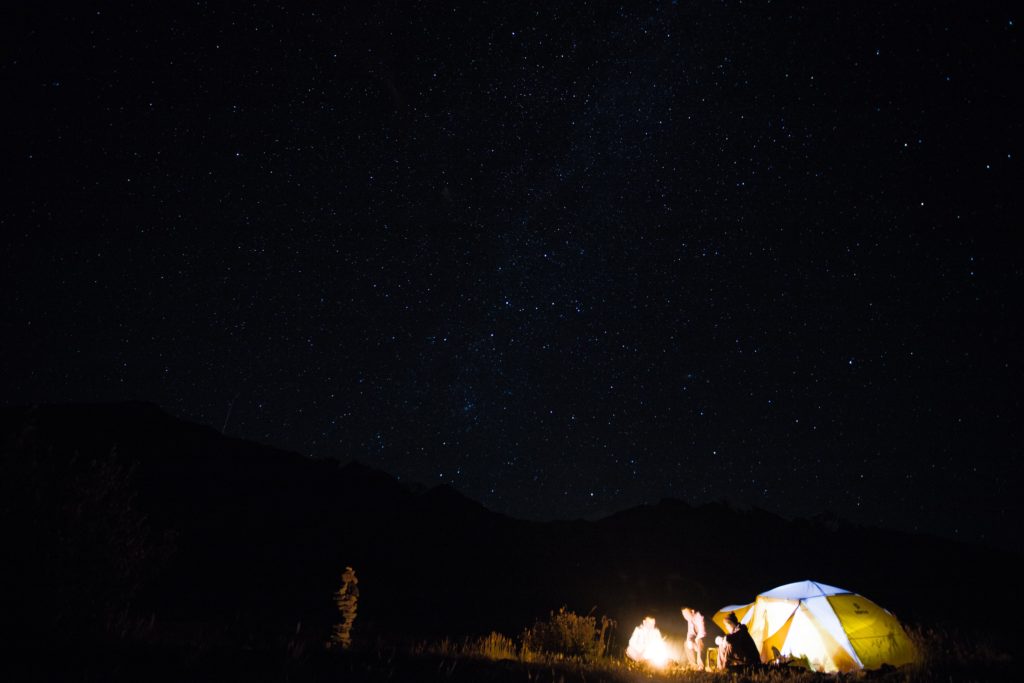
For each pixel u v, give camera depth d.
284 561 22.78
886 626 10.44
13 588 5.80
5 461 6.32
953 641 10.82
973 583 24.05
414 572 24.98
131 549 6.55
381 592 20.78
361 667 5.59
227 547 23.00
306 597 18.44
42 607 5.81
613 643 12.80
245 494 30.52
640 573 28.84
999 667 8.81
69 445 29.94
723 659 9.39
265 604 16.66
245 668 4.93
